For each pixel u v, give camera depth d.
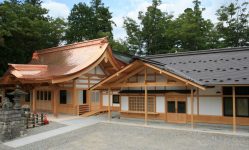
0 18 28.45
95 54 23.45
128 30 46.59
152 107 17.72
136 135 13.84
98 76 24.70
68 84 22.67
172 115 16.86
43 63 27.61
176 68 17.19
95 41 25.00
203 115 15.90
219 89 15.45
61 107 23.23
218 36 40.50
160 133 14.02
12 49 31.44
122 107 19.06
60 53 27.64
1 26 27.48
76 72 21.34
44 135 14.30
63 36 46.25
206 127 15.13
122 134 14.16
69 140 13.23
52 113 22.88
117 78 17.27
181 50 40.56
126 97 18.84
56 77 19.86
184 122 16.41
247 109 14.62
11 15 28.98
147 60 15.13
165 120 17.08
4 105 14.02
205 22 41.19
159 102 17.44
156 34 44.75
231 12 39.56
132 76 17.84
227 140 12.16
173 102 16.89
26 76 21.95
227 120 15.12
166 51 43.50
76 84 22.42
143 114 18.02
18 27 29.39
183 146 11.55
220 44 39.84
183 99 16.48
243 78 13.03
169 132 14.12
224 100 15.33
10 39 30.78
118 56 31.08
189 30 39.41
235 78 13.27
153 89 17.69
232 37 39.31
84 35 45.66
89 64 22.20
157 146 11.70
